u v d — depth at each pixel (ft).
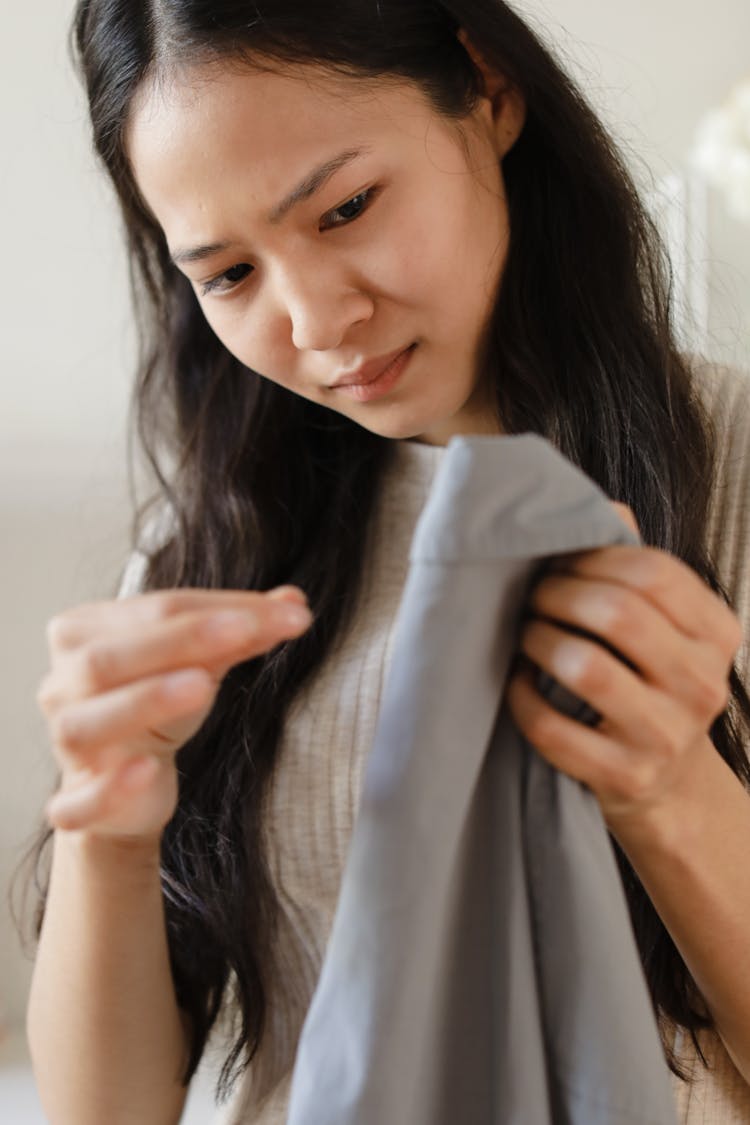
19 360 5.45
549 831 1.71
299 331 2.32
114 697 1.65
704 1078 2.51
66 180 5.36
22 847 5.45
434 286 2.33
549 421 2.67
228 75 2.15
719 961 2.00
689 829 1.87
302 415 3.06
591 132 2.66
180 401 3.36
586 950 1.68
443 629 1.57
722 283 4.81
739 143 5.33
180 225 2.31
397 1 2.29
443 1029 1.75
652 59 5.37
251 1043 2.78
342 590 2.92
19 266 5.41
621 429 2.67
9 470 5.47
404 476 2.98
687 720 1.65
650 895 2.02
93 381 5.45
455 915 1.74
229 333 2.51
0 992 5.44
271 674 2.80
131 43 2.27
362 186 2.22
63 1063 2.49
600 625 1.60
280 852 2.75
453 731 1.59
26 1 5.25
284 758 2.77
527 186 2.68
